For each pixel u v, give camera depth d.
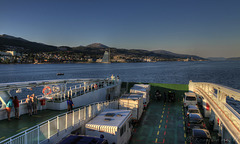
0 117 13.81
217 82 87.56
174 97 30.09
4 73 146.00
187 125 17.45
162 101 31.00
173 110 25.61
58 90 18.98
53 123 11.28
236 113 11.41
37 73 147.25
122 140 13.56
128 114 15.73
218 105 14.95
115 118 14.38
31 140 9.53
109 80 31.33
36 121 13.66
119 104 20.45
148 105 28.38
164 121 20.98
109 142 12.48
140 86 28.50
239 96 11.01
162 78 106.81
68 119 12.77
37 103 17.12
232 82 87.50
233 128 10.50
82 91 24.03
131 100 20.05
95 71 174.50
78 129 14.09
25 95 50.72
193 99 24.72
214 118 18.16
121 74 136.75
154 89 33.34
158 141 15.70
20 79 98.06
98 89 25.39
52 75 127.81
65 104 18.09
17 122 13.34
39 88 62.59
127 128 15.12
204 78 105.81
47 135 10.80
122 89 34.84
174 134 17.25
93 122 13.42
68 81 21.06
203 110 25.05
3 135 10.77
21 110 15.48
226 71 164.38
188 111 19.38
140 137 16.56
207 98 18.69
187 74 134.12
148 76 119.56
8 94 14.73
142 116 22.89
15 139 8.55
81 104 21.17
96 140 9.88
